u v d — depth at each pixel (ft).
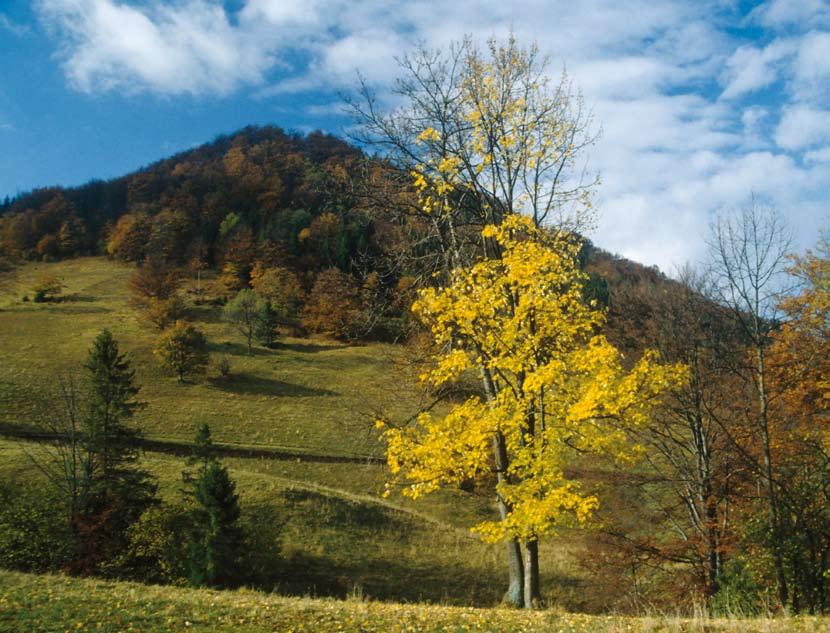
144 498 101.09
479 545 108.47
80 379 195.11
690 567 62.28
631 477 60.34
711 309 59.47
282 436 169.78
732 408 57.93
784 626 24.06
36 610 29.04
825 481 50.08
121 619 28.04
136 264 442.50
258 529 95.45
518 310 36.14
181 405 190.60
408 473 36.88
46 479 106.01
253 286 317.01
